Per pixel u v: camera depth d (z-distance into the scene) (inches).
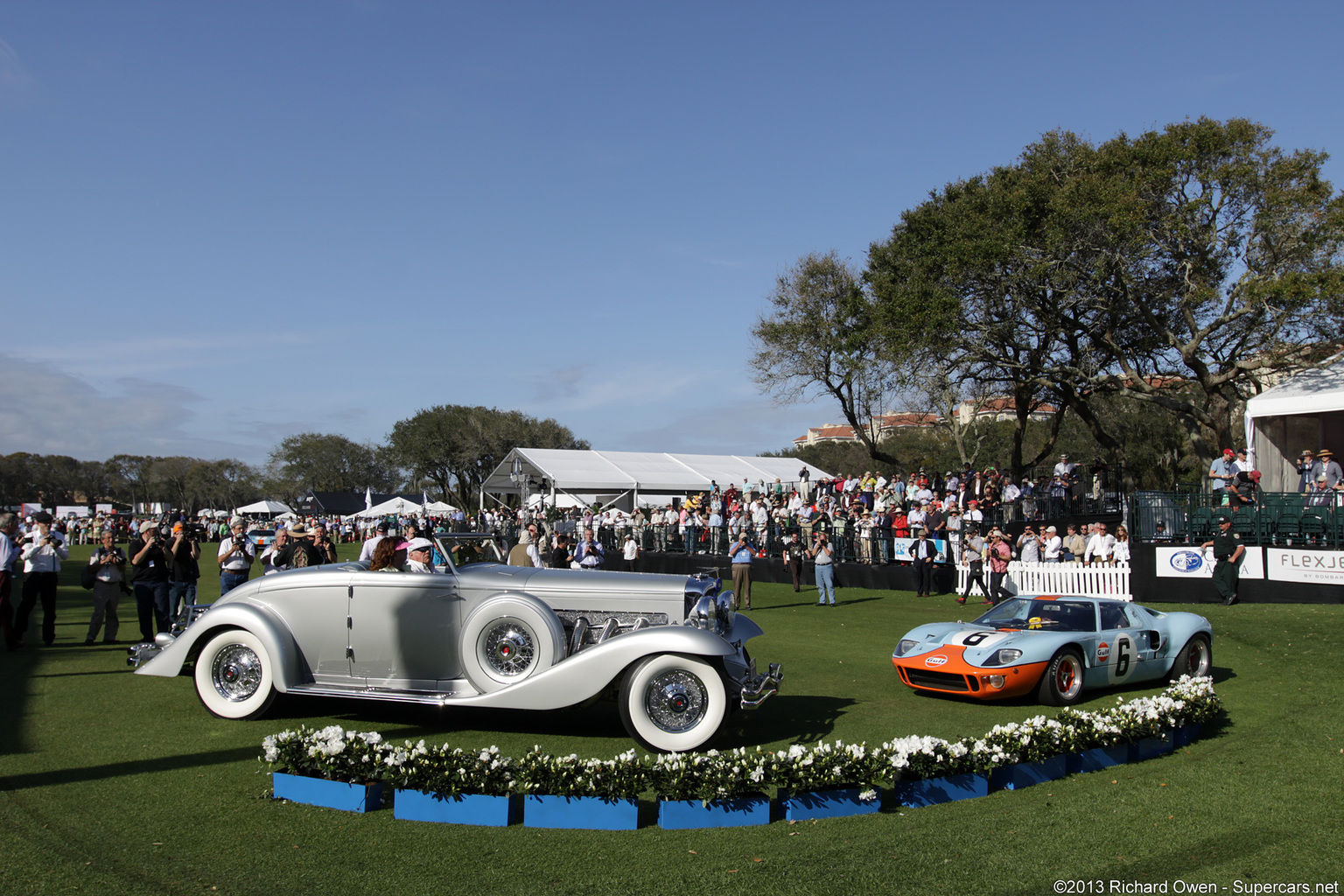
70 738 265.9
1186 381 1155.9
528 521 1306.6
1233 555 628.4
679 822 199.5
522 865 174.9
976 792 222.7
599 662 259.0
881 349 1299.2
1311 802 217.2
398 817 201.2
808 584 907.4
